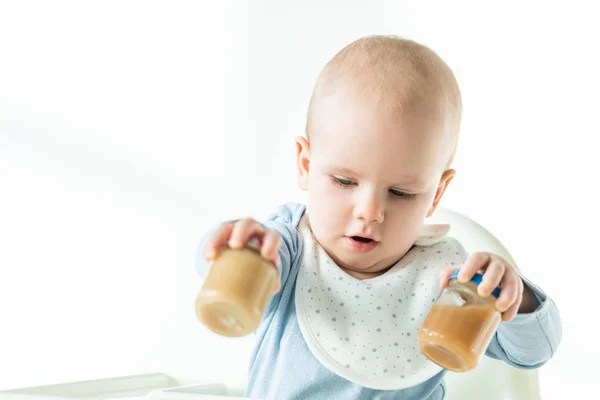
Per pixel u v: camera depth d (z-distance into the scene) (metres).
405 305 1.40
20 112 3.00
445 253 1.46
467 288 1.13
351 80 1.30
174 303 2.99
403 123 1.27
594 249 2.83
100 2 2.99
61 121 3.00
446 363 1.12
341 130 1.28
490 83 2.87
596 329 2.80
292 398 1.35
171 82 3.01
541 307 1.30
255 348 1.41
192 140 3.01
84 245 3.02
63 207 3.02
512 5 2.86
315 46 2.95
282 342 1.38
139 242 3.02
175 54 3.00
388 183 1.28
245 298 1.05
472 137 2.88
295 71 2.96
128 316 2.99
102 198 3.02
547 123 2.86
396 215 1.31
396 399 1.37
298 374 1.36
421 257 1.45
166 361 2.96
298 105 2.96
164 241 3.01
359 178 1.28
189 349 2.96
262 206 2.97
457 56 2.88
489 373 1.69
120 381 1.54
